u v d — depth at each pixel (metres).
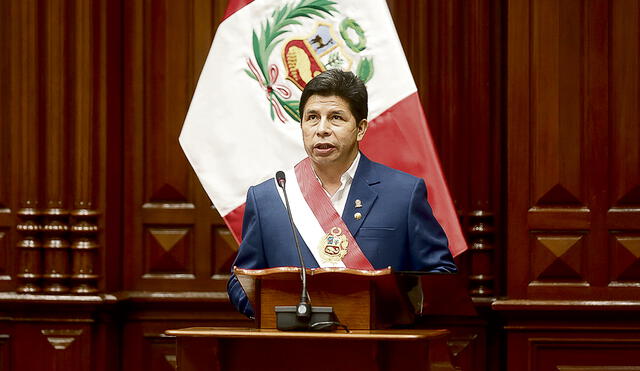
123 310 14.51
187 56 14.70
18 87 14.19
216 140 12.81
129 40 14.73
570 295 13.23
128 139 14.72
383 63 12.48
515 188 13.38
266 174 12.66
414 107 12.27
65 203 14.07
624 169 13.32
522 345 13.27
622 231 13.31
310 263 9.01
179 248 14.60
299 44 12.76
